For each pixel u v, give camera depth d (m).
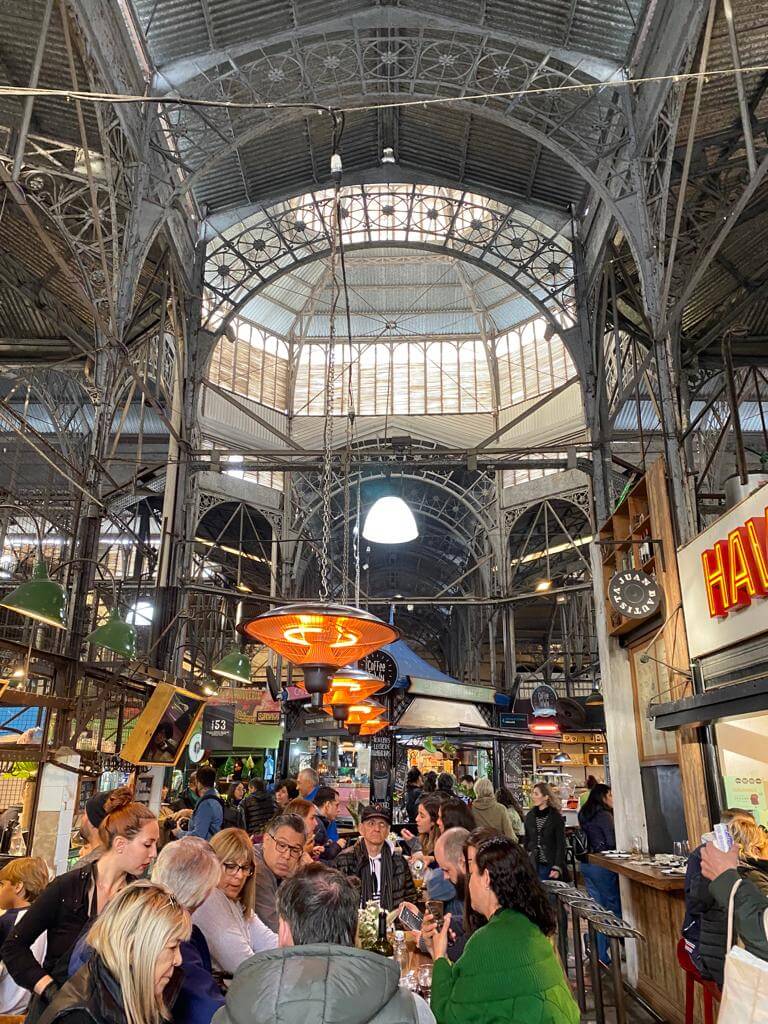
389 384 26.81
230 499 23.66
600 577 9.48
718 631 6.41
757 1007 2.56
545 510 23.75
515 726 13.40
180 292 16.48
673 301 13.73
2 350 16.81
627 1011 6.29
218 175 16.56
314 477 26.05
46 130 12.06
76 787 7.54
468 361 26.98
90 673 9.16
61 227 10.90
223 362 24.80
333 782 18.08
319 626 5.04
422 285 27.02
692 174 12.09
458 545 31.31
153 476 17.48
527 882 2.68
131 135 12.00
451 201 18.09
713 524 6.55
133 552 25.06
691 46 9.84
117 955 2.08
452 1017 2.46
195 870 2.85
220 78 12.95
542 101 13.92
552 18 12.41
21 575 17.81
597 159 12.79
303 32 12.69
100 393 12.23
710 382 18.50
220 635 22.67
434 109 15.59
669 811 7.59
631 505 8.88
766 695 4.55
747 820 4.33
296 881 2.37
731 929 2.74
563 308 17.17
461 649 33.59
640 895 6.97
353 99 13.96
